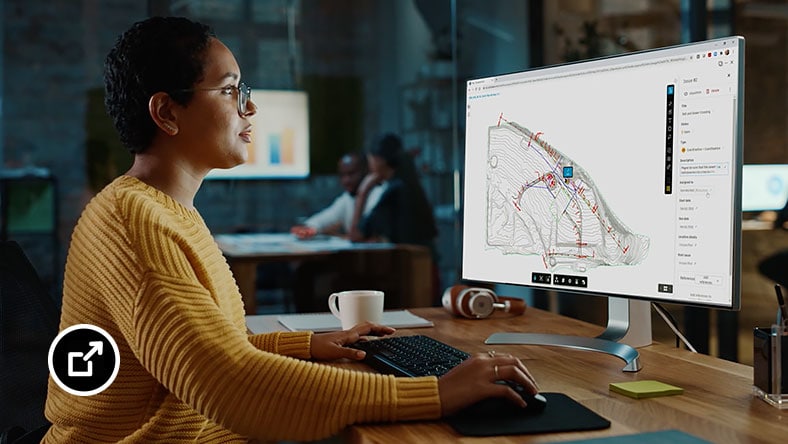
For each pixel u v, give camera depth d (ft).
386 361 4.05
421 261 14.98
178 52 3.90
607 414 3.23
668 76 4.04
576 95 4.49
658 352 4.48
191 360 3.22
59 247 13.25
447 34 14.57
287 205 14.75
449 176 14.97
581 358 4.33
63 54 13.26
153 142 4.00
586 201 4.43
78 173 13.35
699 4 11.48
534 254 4.75
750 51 11.43
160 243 3.44
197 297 3.37
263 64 14.74
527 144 4.77
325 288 14.33
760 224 11.37
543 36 12.75
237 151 4.11
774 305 11.19
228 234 14.40
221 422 3.23
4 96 13.01
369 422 3.21
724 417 3.15
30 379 4.35
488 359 3.34
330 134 15.02
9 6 12.99
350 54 15.17
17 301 4.35
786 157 11.43
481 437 2.96
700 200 3.91
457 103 14.60
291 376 3.23
